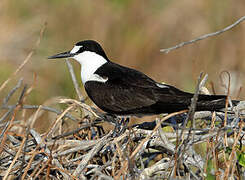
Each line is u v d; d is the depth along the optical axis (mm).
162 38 18953
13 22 17609
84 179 8391
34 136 9000
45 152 8609
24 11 18391
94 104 11617
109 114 10922
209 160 8695
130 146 9094
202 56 17156
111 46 18766
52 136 9938
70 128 10547
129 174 8102
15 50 16703
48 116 11750
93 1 19391
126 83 10641
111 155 9234
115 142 8844
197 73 14727
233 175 8352
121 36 19000
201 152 9602
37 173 8242
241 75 15539
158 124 8133
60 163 8750
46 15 18562
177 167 8062
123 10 19500
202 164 8344
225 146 8477
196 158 8383
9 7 17922
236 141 8219
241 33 18219
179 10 19391
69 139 9938
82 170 8344
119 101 10594
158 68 18172
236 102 9094
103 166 8453
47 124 11648
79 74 16156
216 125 9695
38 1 18828
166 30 19078
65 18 18969
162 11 19578
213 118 9016
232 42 18141
